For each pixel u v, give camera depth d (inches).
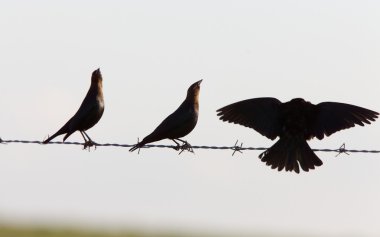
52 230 1421.0
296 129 740.7
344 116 743.1
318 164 740.0
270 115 749.9
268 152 743.7
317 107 746.8
